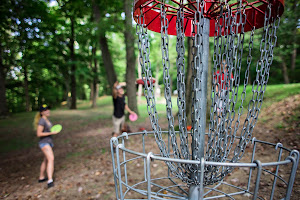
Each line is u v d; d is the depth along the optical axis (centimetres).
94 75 1831
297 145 361
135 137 625
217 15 126
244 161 347
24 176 432
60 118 1305
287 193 100
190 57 517
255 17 147
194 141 118
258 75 116
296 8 641
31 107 2608
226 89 116
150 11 155
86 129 917
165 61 114
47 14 1117
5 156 598
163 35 112
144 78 122
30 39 1102
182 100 114
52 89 2403
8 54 1204
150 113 124
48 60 1520
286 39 705
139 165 412
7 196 345
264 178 297
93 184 360
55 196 332
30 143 729
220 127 119
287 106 546
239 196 262
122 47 2431
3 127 1053
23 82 2020
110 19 815
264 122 514
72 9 1099
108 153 518
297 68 1590
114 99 565
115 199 305
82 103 2759
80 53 1842
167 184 330
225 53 112
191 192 131
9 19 1005
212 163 90
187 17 155
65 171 431
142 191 123
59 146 658
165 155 130
